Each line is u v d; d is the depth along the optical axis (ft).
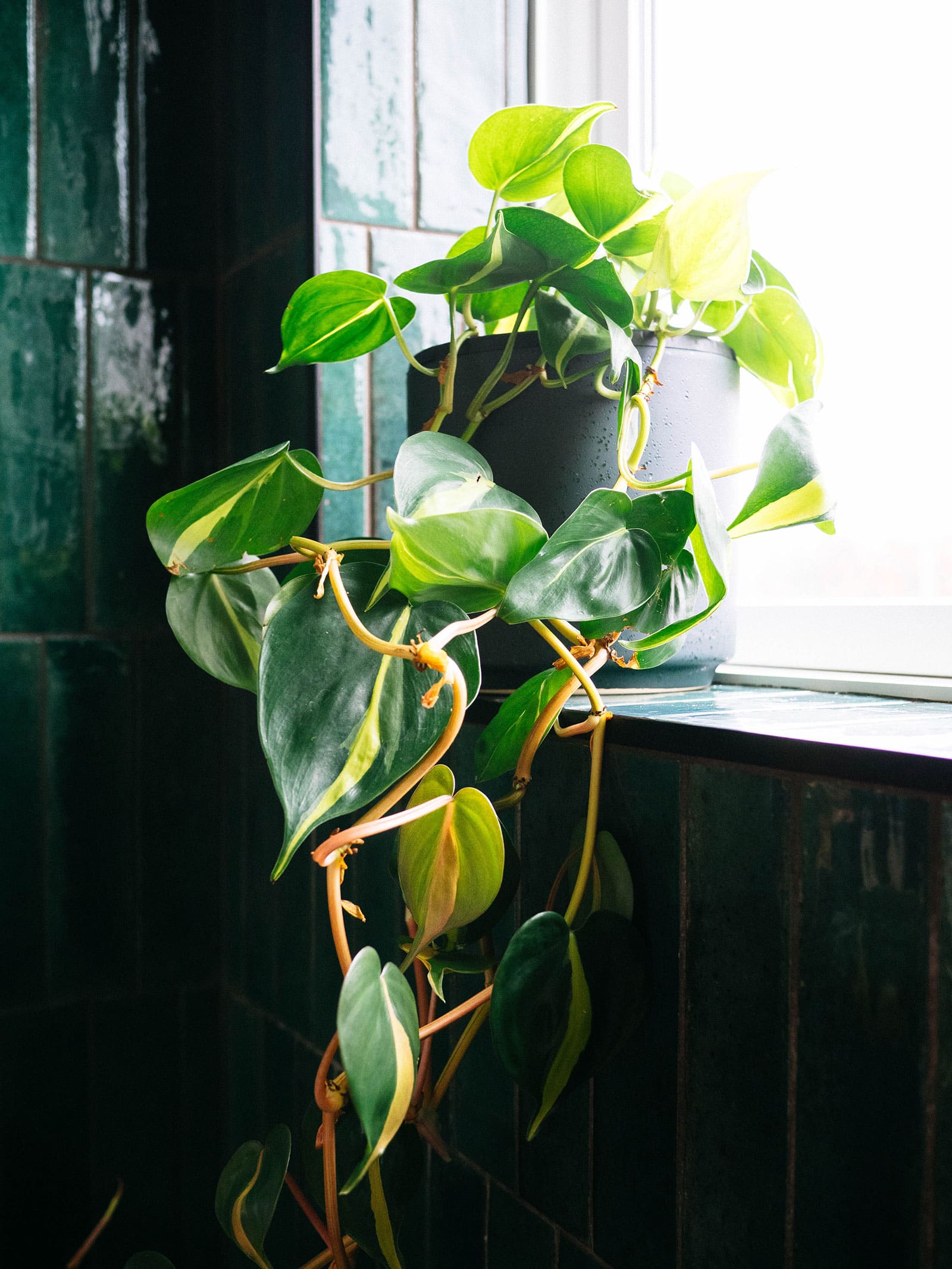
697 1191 1.74
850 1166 1.46
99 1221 3.79
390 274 3.30
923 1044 1.36
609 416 2.15
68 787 3.72
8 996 3.65
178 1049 3.92
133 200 3.75
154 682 3.84
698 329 2.53
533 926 1.65
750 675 2.97
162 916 3.88
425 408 2.40
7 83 3.53
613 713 1.97
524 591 1.52
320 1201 2.05
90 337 3.69
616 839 1.93
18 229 3.57
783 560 3.16
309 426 3.21
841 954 1.48
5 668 3.61
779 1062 1.58
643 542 1.69
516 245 1.89
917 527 2.73
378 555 1.98
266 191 3.47
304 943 3.28
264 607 2.29
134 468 3.78
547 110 2.02
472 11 3.42
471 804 1.64
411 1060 1.45
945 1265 1.33
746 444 3.29
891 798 1.40
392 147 3.29
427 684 1.66
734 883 1.66
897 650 2.62
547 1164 2.13
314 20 3.14
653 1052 1.84
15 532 3.61
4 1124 3.66
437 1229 2.58
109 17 3.68
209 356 3.89
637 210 2.03
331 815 1.54
